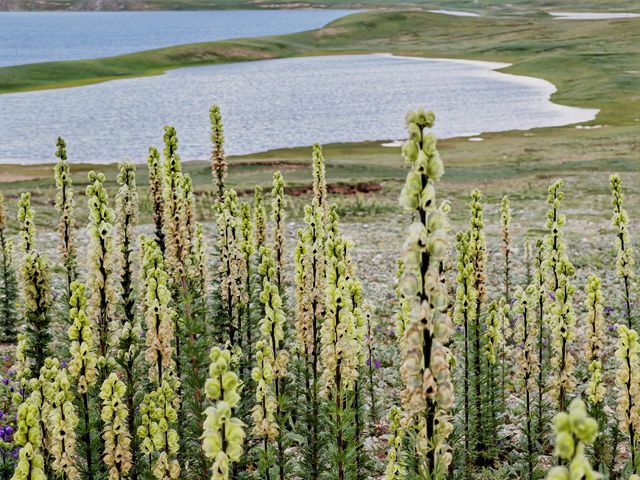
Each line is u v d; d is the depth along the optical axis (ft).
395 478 24.47
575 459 10.82
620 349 27.94
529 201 141.79
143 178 170.91
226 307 41.04
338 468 29.30
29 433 18.92
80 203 130.11
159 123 286.87
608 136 238.89
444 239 16.29
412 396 17.04
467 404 36.45
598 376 31.91
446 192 154.61
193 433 31.55
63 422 22.35
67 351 39.24
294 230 114.01
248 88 412.16
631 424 28.48
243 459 31.55
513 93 375.45
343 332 27.53
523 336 35.91
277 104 345.92
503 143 237.25
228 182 161.17
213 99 363.76
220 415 15.14
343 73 491.72
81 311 25.62
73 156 220.43
